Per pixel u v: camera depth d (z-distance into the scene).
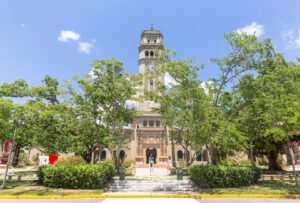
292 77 20.70
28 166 46.00
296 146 25.55
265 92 20.19
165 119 25.28
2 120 19.53
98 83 22.75
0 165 38.31
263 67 21.11
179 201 14.34
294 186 18.86
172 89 21.30
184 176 25.84
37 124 21.12
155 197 15.87
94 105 22.83
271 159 31.84
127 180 20.81
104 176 18.88
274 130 17.88
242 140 18.92
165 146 53.84
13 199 15.05
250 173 19.70
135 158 52.69
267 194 15.88
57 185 18.27
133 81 23.69
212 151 21.98
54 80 25.17
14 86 23.23
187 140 23.81
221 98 22.41
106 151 54.84
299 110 17.38
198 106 18.48
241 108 22.30
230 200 14.59
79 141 21.64
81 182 18.06
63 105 21.89
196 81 19.58
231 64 21.27
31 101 23.02
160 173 33.78
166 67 20.34
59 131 21.64
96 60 22.91
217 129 18.69
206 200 14.64
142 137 54.62
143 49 62.34
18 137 22.25
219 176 18.58
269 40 21.06
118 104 23.61
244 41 20.31
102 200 14.77
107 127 23.22
